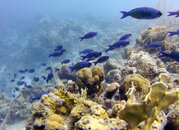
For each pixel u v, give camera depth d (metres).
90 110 2.18
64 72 8.05
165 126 1.88
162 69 4.00
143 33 8.98
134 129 1.60
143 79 2.97
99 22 36.28
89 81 3.58
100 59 5.92
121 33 23.75
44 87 11.21
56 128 2.22
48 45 22.67
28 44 24.94
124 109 1.64
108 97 3.50
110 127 1.75
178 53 3.64
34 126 2.35
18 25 41.19
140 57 4.55
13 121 9.12
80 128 1.67
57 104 2.59
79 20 35.28
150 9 3.60
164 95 1.51
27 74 19.28
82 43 22.48
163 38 7.89
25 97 10.52
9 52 25.73
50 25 29.56
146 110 1.52
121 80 4.61
